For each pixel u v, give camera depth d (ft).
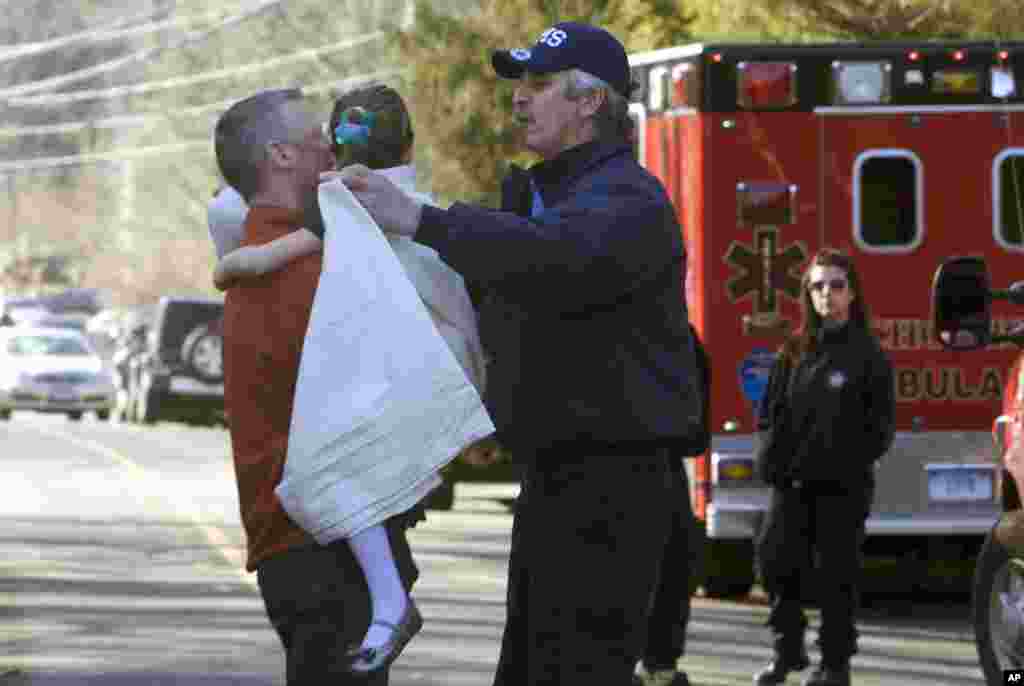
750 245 105.60
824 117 105.81
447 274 44.14
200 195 511.81
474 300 45.39
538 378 43.29
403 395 41.32
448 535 141.79
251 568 43.52
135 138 563.07
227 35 477.77
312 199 43.78
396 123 45.34
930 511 104.88
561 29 43.96
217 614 100.37
